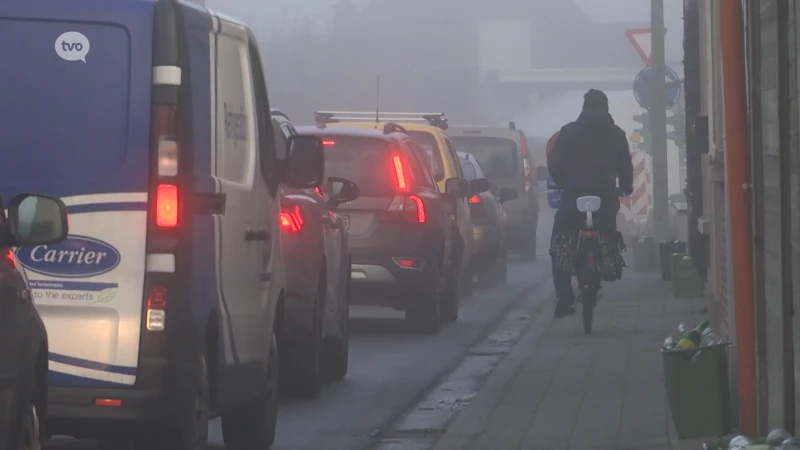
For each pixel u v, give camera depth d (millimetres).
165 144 24062
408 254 53562
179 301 23969
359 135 54406
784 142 25141
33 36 24344
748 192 29422
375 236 53500
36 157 24156
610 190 52250
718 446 28734
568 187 52469
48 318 23797
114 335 23766
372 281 53531
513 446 31625
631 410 35844
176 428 24156
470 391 42469
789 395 25422
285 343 38312
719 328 47656
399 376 44656
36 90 24281
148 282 23844
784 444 23906
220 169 26734
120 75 24250
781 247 25375
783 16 25016
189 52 24953
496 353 51281
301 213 38281
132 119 24156
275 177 31781
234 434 31172
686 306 62469
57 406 23625
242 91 28938
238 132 28344
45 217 19281
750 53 28812
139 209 23938
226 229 26719
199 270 24797
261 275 29766
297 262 37781
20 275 19656
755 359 29516
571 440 32094
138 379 23688
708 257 56000
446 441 32469
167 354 23797
